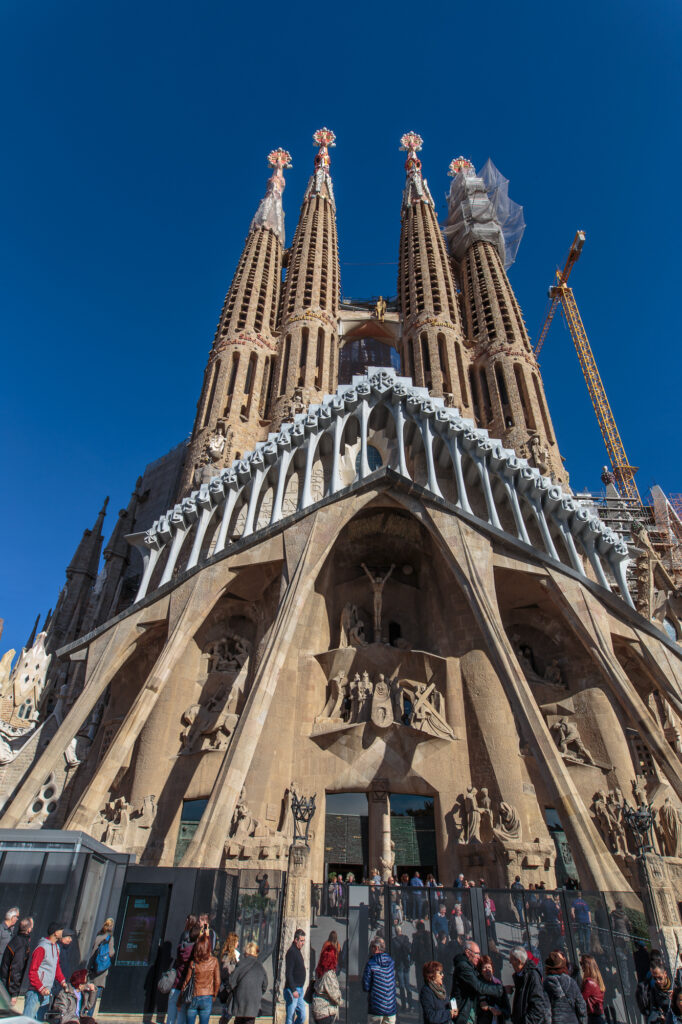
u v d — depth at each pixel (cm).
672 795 2711
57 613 4519
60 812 3028
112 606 4469
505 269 6038
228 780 2220
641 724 2453
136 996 1246
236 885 1375
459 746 2808
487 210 6216
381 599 3338
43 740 3375
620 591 3219
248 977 1060
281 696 2911
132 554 5247
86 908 1300
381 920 1250
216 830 2098
